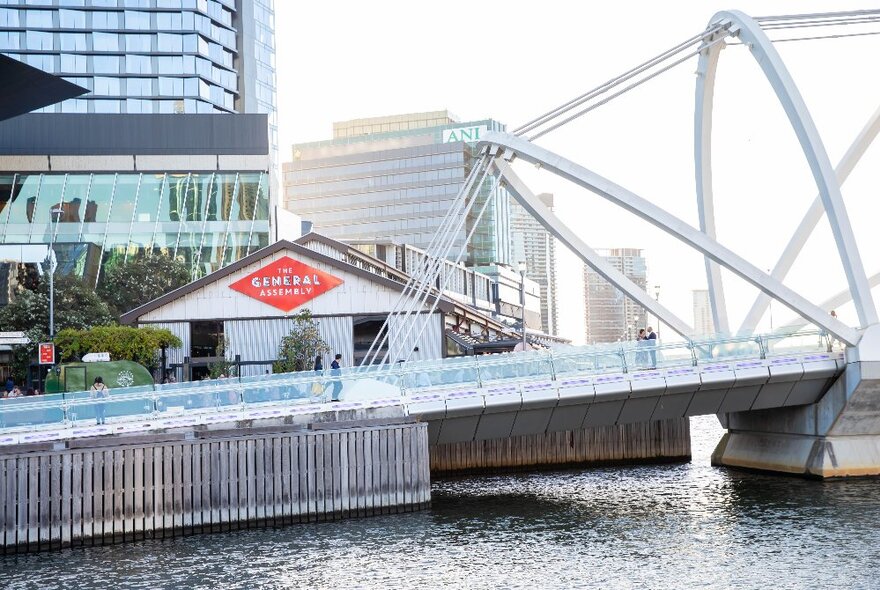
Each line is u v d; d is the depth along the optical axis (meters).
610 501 41.50
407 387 40.47
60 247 85.75
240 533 34.59
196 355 57.09
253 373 56.44
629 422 43.50
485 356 41.62
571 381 41.41
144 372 47.53
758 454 50.00
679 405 43.72
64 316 69.44
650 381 42.22
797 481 45.19
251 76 145.00
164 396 37.47
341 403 39.03
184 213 90.38
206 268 89.94
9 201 87.44
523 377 41.34
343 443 37.06
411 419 38.69
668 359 43.16
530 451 54.31
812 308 44.53
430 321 57.16
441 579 28.38
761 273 45.50
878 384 44.06
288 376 40.72
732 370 43.44
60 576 29.22
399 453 38.03
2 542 32.44
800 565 29.45
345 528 35.25
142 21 129.38
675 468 52.59
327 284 57.22
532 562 30.41
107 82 127.56
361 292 57.25
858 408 44.84
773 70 48.72
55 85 61.28
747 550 31.61
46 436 35.03
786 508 38.34
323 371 41.69
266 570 29.45
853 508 37.78
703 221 54.03
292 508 36.03
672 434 56.31
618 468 53.69
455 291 136.00
